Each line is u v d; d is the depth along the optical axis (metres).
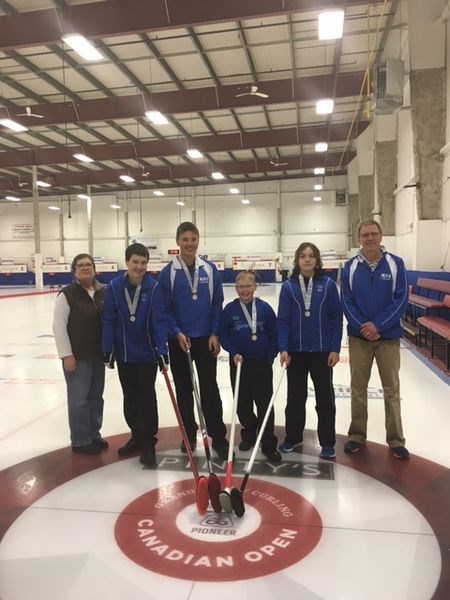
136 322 3.12
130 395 3.32
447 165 8.82
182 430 2.81
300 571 2.00
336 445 3.41
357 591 1.87
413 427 3.74
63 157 17.70
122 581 1.95
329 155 20.62
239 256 25.73
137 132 16.42
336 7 6.34
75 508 2.58
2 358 6.88
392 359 3.18
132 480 2.91
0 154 18.12
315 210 25.47
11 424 4.00
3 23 7.98
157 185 26.83
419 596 1.84
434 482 2.82
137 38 9.45
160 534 2.30
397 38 9.90
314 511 2.50
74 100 12.37
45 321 10.98
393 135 14.04
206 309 3.22
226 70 11.06
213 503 2.47
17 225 28.88
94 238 27.94
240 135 16.42
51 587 1.92
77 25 7.80
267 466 3.07
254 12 7.33
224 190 26.36
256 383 3.23
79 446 3.35
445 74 8.67
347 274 3.27
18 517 2.49
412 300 8.54
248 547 2.18
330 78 11.25
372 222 3.17
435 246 9.36
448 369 5.59
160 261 24.86
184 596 1.85
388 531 2.30
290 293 3.15
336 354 3.11
